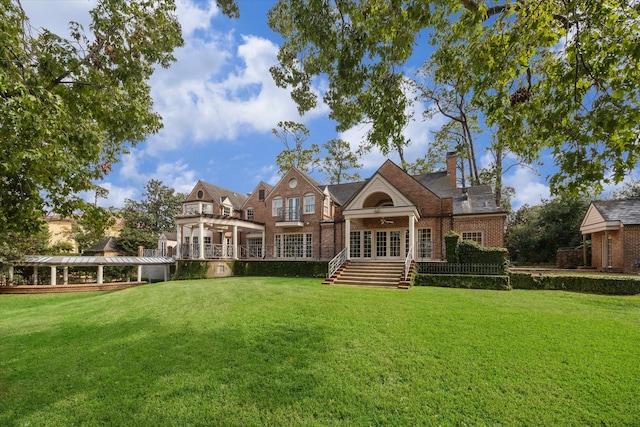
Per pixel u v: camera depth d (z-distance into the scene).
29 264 22.02
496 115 5.78
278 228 29.19
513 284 14.90
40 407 5.03
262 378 5.64
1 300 18.52
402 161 36.06
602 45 4.68
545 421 4.27
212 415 4.64
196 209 31.86
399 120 7.35
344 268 18.28
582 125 4.75
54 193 6.51
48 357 7.19
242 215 32.09
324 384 5.36
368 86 7.59
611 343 6.77
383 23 6.57
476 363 5.91
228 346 7.16
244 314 9.84
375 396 4.98
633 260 18.67
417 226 22.36
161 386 5.50
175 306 11.87
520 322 8.34
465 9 6.21
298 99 10.38
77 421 4.63
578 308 10.08
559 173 4.92
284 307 10.51
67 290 22.30
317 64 8.44
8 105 4.58
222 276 24.31
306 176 29.12
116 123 8.82
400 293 12.94
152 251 36.25
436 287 15.23
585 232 23.48
